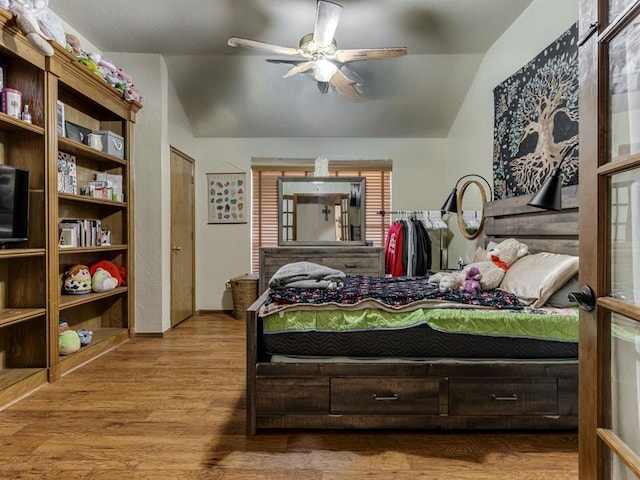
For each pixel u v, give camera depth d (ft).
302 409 6.00
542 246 7.91
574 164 7.04
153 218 11.78
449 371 5.95
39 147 7.91
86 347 9.50
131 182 11.46
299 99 13.26
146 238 11.79
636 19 2.61
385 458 5.39
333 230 13.79
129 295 11.41
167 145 12.16
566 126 7.32
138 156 11.75
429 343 6.03
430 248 12.57
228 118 14.11
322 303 6.12
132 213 11.50
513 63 9.59
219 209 15.10
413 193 15.21
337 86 10.68
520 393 5.92
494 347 5.99
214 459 5.34
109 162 11.12
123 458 5.34
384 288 7.38
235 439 5.85
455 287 7.03
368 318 6.07
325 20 7.47
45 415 6.59
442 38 10.36
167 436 5.92
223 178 15.10
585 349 3.12
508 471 5.10
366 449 5.60
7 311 7.62
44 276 7.98
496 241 9.94
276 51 8.77
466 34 10.15
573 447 5.65
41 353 8.00
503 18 9.36
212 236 15.16
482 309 6.12
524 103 8.86
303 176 14.02
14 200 7.34
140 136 11.74
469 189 12.26
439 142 15.17
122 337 11.07
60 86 8.82
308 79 12.33
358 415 6.00
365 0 8.56
